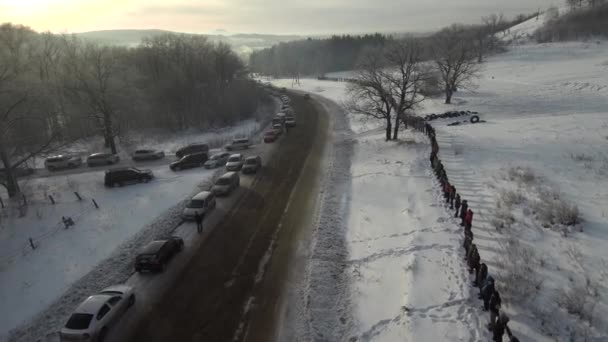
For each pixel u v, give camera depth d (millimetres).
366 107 48219
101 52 50812
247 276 18844
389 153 38562
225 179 30625
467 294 15414
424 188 27594
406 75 42750
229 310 16344
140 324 15570
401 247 19969
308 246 21609
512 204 22406
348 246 21609
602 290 14531
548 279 15422
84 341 14109
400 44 60312
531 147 33406
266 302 16812
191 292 17641
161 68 75688
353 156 40219
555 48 107375
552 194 22719
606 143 31734
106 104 48906
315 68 174500
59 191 33562
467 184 26750
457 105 60750
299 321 15594
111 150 51062
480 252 17984
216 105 73438
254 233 23516
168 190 32375
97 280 19297
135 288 18141
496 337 12570
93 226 25953
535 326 13188
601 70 71250
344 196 29062
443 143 38188
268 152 44312
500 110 54250
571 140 33844
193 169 39469
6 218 28266
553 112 49219
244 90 81375
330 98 90312
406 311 14867
